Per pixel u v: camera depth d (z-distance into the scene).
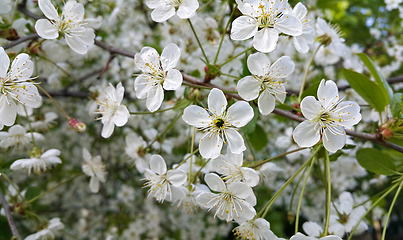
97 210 0.49
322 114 0.18
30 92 0.19
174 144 0.38
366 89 0.20
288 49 0.31
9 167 0.24
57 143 0.43
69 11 0.21
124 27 0.37
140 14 0.37
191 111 0.18
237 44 0.28
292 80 0.35
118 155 0.45
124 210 0.45
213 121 0.18
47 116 0.28
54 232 0.25
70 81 0.37
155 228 0.43
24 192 0.25
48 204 0.47
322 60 0.29
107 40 0.36
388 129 0.20
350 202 0.23
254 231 0.19
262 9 0.18
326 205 0.20
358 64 0.33
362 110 0.29
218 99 0.18
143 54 0.19
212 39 0.26
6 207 0.23
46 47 0.26
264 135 0.26
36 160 0.23
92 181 0.25
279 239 0.18
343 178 0.36
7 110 0.18
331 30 0.24
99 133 0.40
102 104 0.20
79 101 0.41
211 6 0.33
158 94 0.19
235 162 0.19
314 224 0.21
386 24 0.51
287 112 0.20
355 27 0.50
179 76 0.19
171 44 0.19
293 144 0.28
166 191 0.19
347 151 0.29
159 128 0.37
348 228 0.22
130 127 0.39
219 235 0.47
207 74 0.20
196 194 0.19
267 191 0.51
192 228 0.44
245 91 0.18
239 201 0.18
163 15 0.20
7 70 0.18
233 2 0.23
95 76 0.39
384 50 0.41
